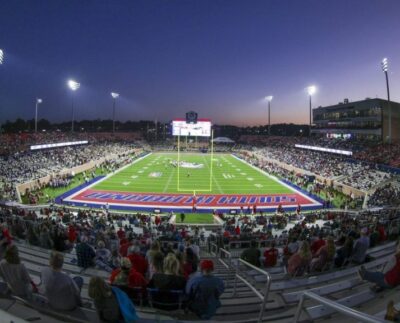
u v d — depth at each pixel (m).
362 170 44.75
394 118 67.62
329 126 83.94
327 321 4.14
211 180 47.97
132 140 99.19
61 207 27.64
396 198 29.91
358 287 5.47
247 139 111.25
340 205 34.41
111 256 9.13
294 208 33.62
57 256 4.12
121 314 3.80
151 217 27.16
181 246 9.90
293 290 5.96
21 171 41.47
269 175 53.00
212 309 4.40
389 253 8.62
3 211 18.27
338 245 10.41
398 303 4.00
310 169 52.88
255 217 27.39
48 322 3.60
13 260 4.18
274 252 9.23
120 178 47.97
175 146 100.44
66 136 75.38
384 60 47.09
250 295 5.97
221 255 12.29
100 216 24.84
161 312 4.62
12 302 4.04
